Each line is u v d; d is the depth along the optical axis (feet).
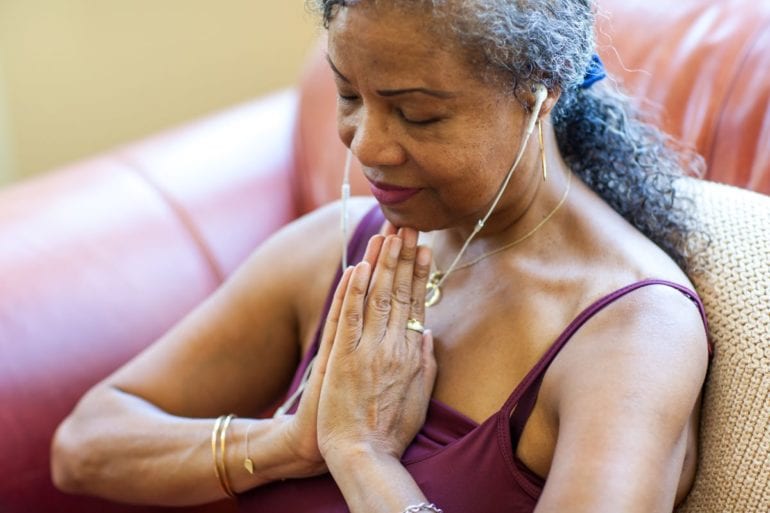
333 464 3.36
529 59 3.03
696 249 3.61
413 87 2.93
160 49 7.32
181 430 3.89
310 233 4.21
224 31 7.14
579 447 2.97
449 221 3.32
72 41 7.43
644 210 3.65
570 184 3.61
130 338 4.72
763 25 4.30
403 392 3.42
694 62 4.37
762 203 3.69
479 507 3.28
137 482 3.94
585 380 3.12
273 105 5.89
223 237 5.19
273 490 3.75
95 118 7.68
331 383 3.41
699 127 4.28
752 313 3.42
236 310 4.19
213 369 4.17
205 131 5.62
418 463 3.41
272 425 3.70
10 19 7.45
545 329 3.37
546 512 2.91
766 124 4.12
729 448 3.42
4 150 7.84
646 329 3.15
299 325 4.18
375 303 3.41
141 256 4.91
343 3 2.93
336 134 5.32
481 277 3.66
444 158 3.06
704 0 4.51
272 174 5.48
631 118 3.84
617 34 4.60
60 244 4.79
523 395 3.30
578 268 3.43
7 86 7.69
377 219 4.03
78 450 4.07
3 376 4.38
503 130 3.10
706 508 3.51
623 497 2.86
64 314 4.60
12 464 4.34
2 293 4.53
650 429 2.98
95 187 5.13
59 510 4.45
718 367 3.45
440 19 2.84
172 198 5.18
